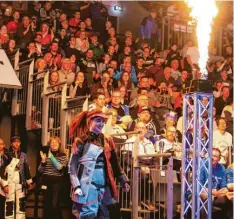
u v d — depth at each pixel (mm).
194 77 8086
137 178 9438
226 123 12930
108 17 19453
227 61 18062
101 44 16641
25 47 15078
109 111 10688
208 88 7699
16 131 11766
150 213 9734
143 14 19984
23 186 10172
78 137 7398
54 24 16703
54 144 10164
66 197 10391
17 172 10086
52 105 11164
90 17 18406
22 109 11766
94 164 7293
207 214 7703
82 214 7223
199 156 7684
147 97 12758
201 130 7742
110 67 14602
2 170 9898
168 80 15695
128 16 19891
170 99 14516
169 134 10680
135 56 16688
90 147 7336
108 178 7340
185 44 18172
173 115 12156
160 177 9305
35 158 11398
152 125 11781
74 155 7320
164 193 9492
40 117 11273
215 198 10062
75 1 18516
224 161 11906
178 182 9570
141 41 18734
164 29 19078
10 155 10109
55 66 13695
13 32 15375
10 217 9922
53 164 10062
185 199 7891
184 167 7891
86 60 15156
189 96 7875
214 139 12258
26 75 11805
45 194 10328
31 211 10891
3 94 11906
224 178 10289
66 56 15133
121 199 9805
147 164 9594
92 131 7422
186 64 17016
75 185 7172
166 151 10289
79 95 12812
